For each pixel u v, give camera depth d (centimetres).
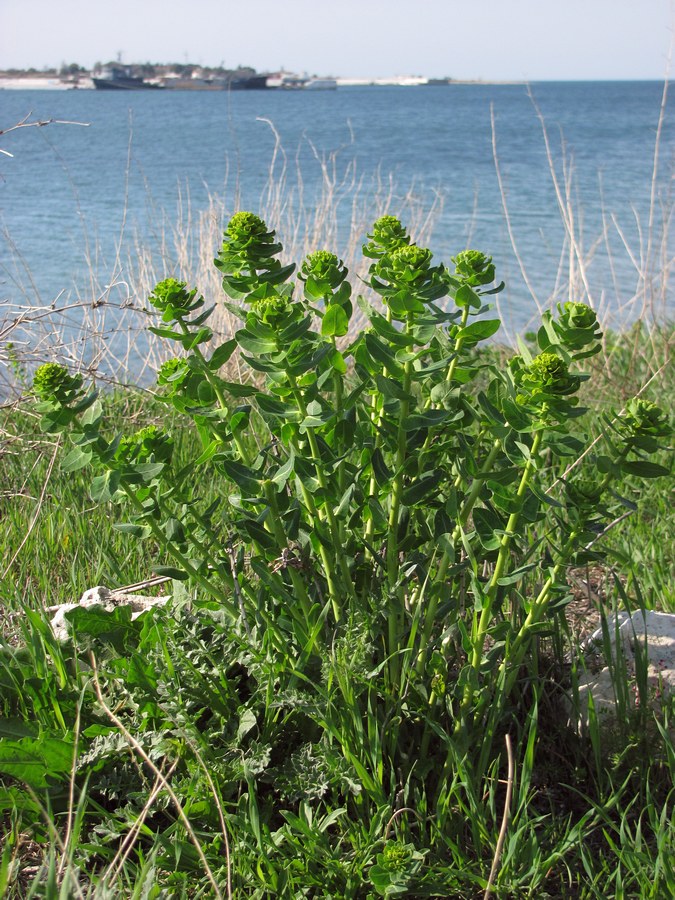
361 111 6400
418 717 232
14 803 216
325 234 663
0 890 184
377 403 242
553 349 204
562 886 204
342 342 550
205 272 578
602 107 7794
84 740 230
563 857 213
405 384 215
